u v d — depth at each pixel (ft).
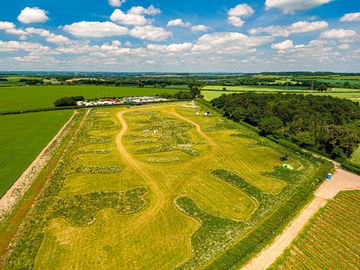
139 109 463.83
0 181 174.40
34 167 198.29
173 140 275.39
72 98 490.08
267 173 196.34
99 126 330.95
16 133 291.38
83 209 144.46
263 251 114.21
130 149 243.60
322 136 247.91
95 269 103.71
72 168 197.98
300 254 112.98
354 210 148.25
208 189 170.19
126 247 116.37
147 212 143.13
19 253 110.63
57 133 294.25
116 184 174.60
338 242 121.70
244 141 277.64
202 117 402.93
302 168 208.23
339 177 193.47
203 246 117.70
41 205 146.92
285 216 135.95
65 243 118.01
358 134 270.67
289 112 327.06
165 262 107.96
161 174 190.80
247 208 150.00
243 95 463.01
